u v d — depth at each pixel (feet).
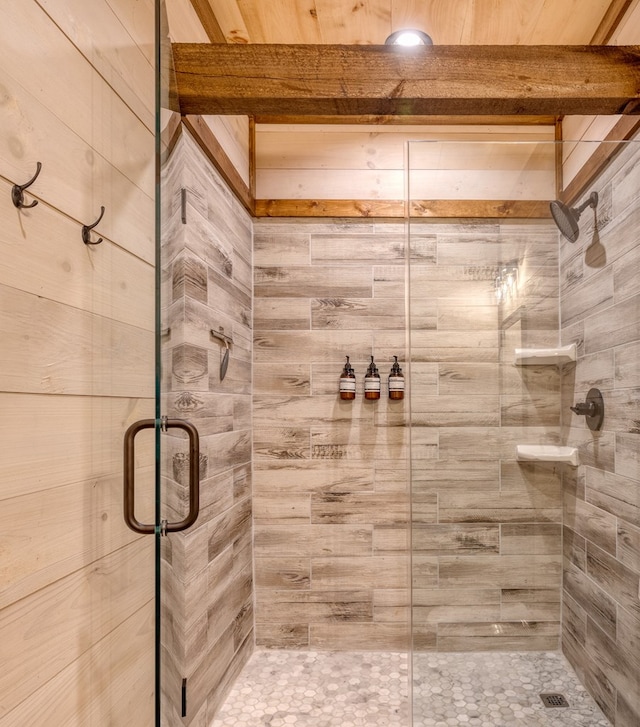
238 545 6.77
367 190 7.67
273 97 4.65
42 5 2.62
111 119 3.21
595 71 4.63
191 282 5.39
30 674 2.53
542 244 5.44
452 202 5.50
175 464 4.94
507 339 5.49
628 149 5.23
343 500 7.45
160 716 2.70
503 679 5.37
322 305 7.59
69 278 2.87
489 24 6.07
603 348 5.26
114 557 3.20
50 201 2.69
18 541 2.47
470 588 5.49
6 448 2.40
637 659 4.99
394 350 7.54
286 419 7.50
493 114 4.91
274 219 7.66
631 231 5.19
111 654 3.23
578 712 5.18
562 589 5.42
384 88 4.65
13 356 2.44
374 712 5.90
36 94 2.58
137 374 3.09
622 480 5.17
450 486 5.54
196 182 5.54
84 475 3.00
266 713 5.89
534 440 5.48
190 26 5.44
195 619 5.29
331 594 7.37
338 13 5.92
